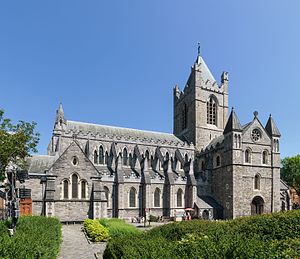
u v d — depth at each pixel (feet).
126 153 261.44
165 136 309.42
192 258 35.65
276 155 247.70
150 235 61.36
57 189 149.79
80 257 77.30
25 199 146.10
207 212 232.32
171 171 244.22
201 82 307.99
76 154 156.66
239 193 228.84
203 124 302.45
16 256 35.88
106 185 219.00
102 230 99.66
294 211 67.56
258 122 247.70
